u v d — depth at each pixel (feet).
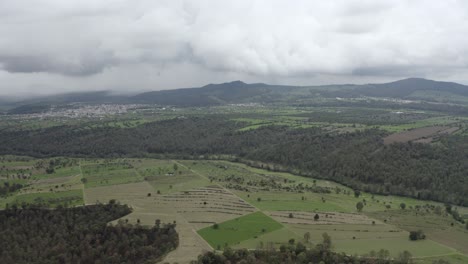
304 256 610.65
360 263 598.34
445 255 635.25
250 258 606.55
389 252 640.17
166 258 641.40
